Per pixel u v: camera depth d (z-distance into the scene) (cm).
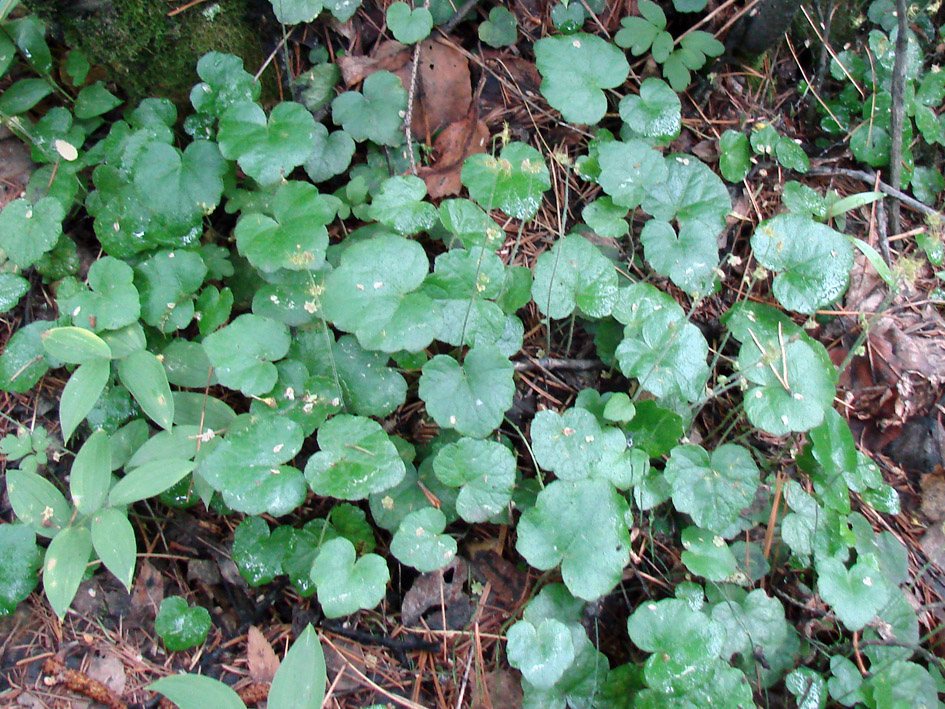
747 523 47
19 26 47
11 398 49
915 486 52
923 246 54
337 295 44
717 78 57
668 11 56
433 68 53
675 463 45
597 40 52
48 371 49
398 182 47
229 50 50
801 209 53
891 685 43
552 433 44
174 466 42
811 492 49
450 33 54
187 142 52
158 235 48
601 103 51
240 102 47
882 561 48
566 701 42
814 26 58
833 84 60
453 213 47
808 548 45
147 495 41
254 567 45
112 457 45
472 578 47
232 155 46
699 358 46
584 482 43
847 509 47
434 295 46
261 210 49
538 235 53
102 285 46
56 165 49
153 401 43
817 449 46
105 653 44
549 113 55
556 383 51
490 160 48
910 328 54
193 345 47
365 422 43
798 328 50
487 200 47
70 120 49
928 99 58
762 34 55
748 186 56
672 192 51
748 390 46
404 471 42
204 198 47
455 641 45
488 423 43
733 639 43
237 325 45
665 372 46
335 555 41
